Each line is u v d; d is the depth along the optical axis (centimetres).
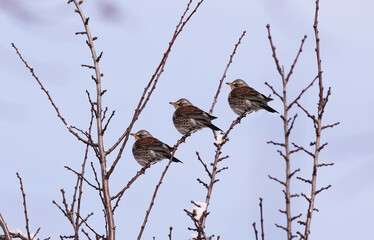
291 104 963
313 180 968
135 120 1039
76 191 1080
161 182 1038
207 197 1177
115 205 1039
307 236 922
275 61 966
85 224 1050
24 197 1022
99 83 1104
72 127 1103
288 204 903
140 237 966
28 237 1007
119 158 1037
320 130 997
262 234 873
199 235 1039
